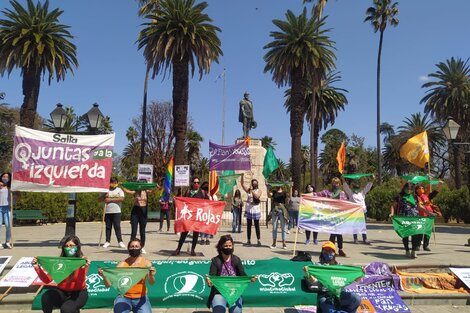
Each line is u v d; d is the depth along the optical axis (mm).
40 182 10266
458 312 6852
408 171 56750
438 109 41125
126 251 10008
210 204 9461
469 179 23297
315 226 9250
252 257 9508
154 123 48156
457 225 27344
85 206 24828
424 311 6883
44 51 26219
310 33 28031
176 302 6891
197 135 53562
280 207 11242
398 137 53188
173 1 26109
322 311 5531
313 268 5520
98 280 6969
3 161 46719
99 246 10328
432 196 12211
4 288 7078
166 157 47188
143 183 9891
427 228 9805
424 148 12539
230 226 20250
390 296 7086
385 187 35844
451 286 7676
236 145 13523
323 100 42125
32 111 25766
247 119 26250
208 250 10672
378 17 43938
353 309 5527
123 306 5043
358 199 12672
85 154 10523
